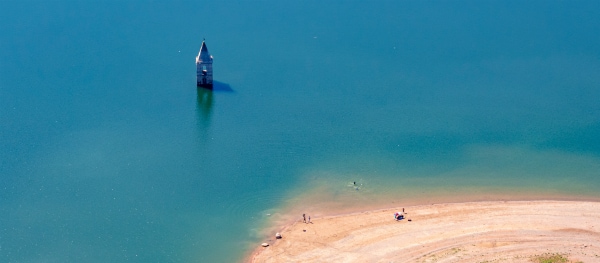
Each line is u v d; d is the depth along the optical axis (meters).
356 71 165.12
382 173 119.62
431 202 110.62
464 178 118.38
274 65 168.38
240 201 110.50
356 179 117.56
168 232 102.62
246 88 153.75
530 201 110.62
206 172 118.31
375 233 100.62
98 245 99.19
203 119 137.38
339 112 141.75
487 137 132.38
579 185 116.62
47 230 101.75
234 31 193.62
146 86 152.38
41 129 130.12
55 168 117.38
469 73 164.62
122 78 156.38
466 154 126.25
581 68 168.75
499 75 163.88
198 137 130.00
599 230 99.75
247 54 175.62
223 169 119.38
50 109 138.62
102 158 121.25
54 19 198.75
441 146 128.75
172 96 147.75
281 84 156.38
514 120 139.50
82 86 151.25
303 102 146.50
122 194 111.12
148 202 109.38
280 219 105.81
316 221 105.00
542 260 91.12
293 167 120.69
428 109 144.12
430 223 103.06
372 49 181.25
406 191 114.12
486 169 121.44
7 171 115.88
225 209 108.38
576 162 124.19
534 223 102.25
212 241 100.75
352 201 110.94
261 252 97.56
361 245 97.56
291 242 99.44
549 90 154.75
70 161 119.88
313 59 173.12
